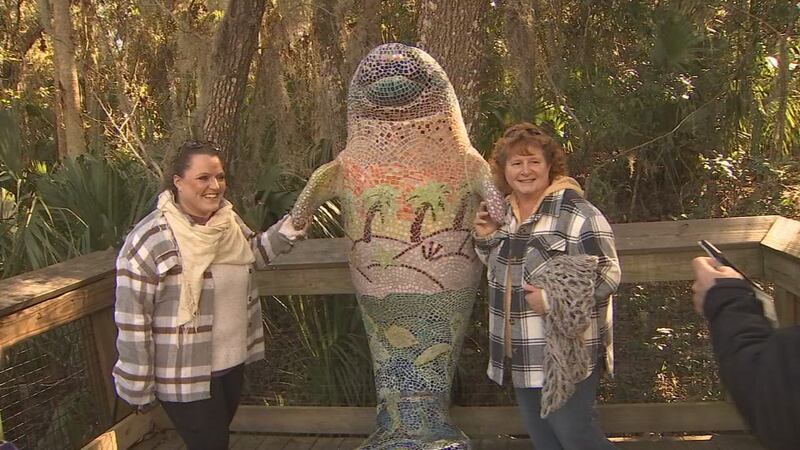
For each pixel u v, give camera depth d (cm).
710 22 586
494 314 224
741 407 113
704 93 573
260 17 420
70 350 325
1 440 237
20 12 960
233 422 316
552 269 201
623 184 582
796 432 104
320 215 355
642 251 267
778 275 255
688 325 329
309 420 311
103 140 667
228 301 231
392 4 541
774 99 579
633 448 282
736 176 571
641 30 548
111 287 295
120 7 698
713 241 266
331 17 449
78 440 321
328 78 446
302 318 351
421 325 259
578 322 196
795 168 592
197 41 446
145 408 233
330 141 437
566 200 209
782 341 109
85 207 366
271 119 457
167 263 215
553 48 493
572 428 211
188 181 222
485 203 233
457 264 254
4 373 330
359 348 346
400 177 248
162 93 693
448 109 248
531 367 213
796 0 548
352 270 266
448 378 267
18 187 412
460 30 342
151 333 220
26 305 241
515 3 405
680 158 582
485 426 298
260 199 411
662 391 331
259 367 356
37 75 954
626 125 521
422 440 258
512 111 441
